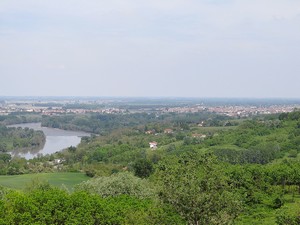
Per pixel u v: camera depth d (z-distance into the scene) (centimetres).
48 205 3706
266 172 8300
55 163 15875
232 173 7650
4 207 3694
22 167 13950
